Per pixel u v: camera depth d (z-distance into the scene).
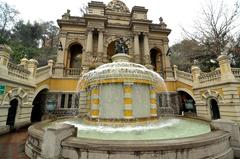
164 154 4.48
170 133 7.40
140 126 9.17
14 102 12.32
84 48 23.69
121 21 27.17
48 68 18.31
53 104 17.62
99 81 10.31
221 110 13.41
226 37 22.47
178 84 20.50
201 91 16.27
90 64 20.83
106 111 9.91
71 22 24.00
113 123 9.33
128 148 4.40
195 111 18.89
